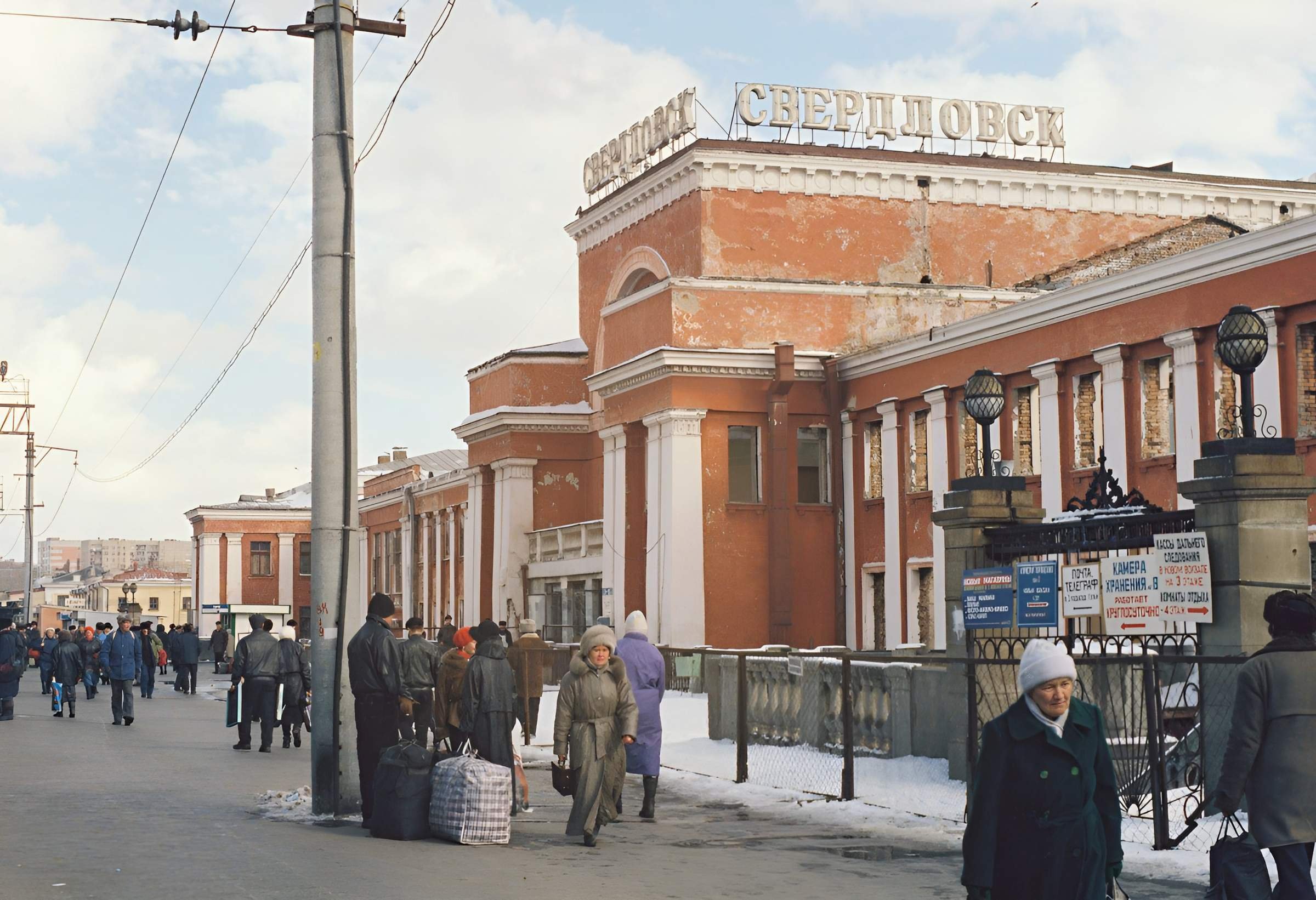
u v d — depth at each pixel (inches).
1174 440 1084.5
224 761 783.1
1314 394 980.6
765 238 1616.6
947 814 547.5
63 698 1184.8
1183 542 501.7
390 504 2824.8
